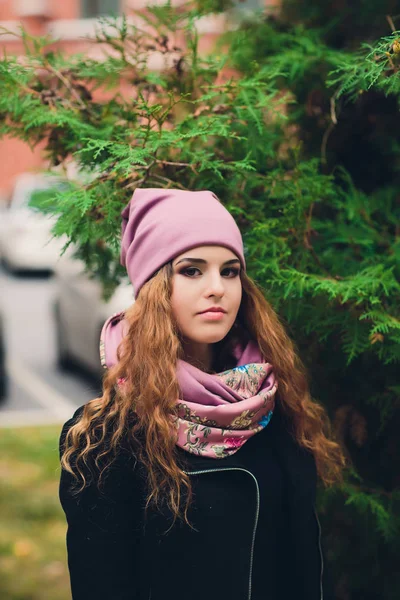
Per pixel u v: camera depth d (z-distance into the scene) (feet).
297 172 6.76
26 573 12.28
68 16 49.16
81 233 6.53
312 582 5.56
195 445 5.09
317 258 6.79
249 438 5.43
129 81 7.34
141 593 5.15
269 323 5.81
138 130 6.25
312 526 5.73
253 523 5.20
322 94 7.80
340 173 8.31
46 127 7.17
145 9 7.39
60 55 7.41
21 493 15.46
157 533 5.03
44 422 21.04
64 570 12.41
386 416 7.66
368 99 7.89
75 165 7.24
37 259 46.34
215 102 6.89
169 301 5.21
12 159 54.19
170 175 6.84
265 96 6.68
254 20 8.43
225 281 5.29
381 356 6.58
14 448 18.39
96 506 4.99
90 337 22.65
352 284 6.31
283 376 5.79
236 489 5.18
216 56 7.40
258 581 5.32
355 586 8.04
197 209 5.24
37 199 7.15
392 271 6.98
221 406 5.11
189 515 5.06
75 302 23.82
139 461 5.03
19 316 36.81
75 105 7.11
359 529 7.80
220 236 5.18
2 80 6.72
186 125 6.59
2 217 48.16
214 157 6.89
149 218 5.33
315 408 5.99
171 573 5.07
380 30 7.73
